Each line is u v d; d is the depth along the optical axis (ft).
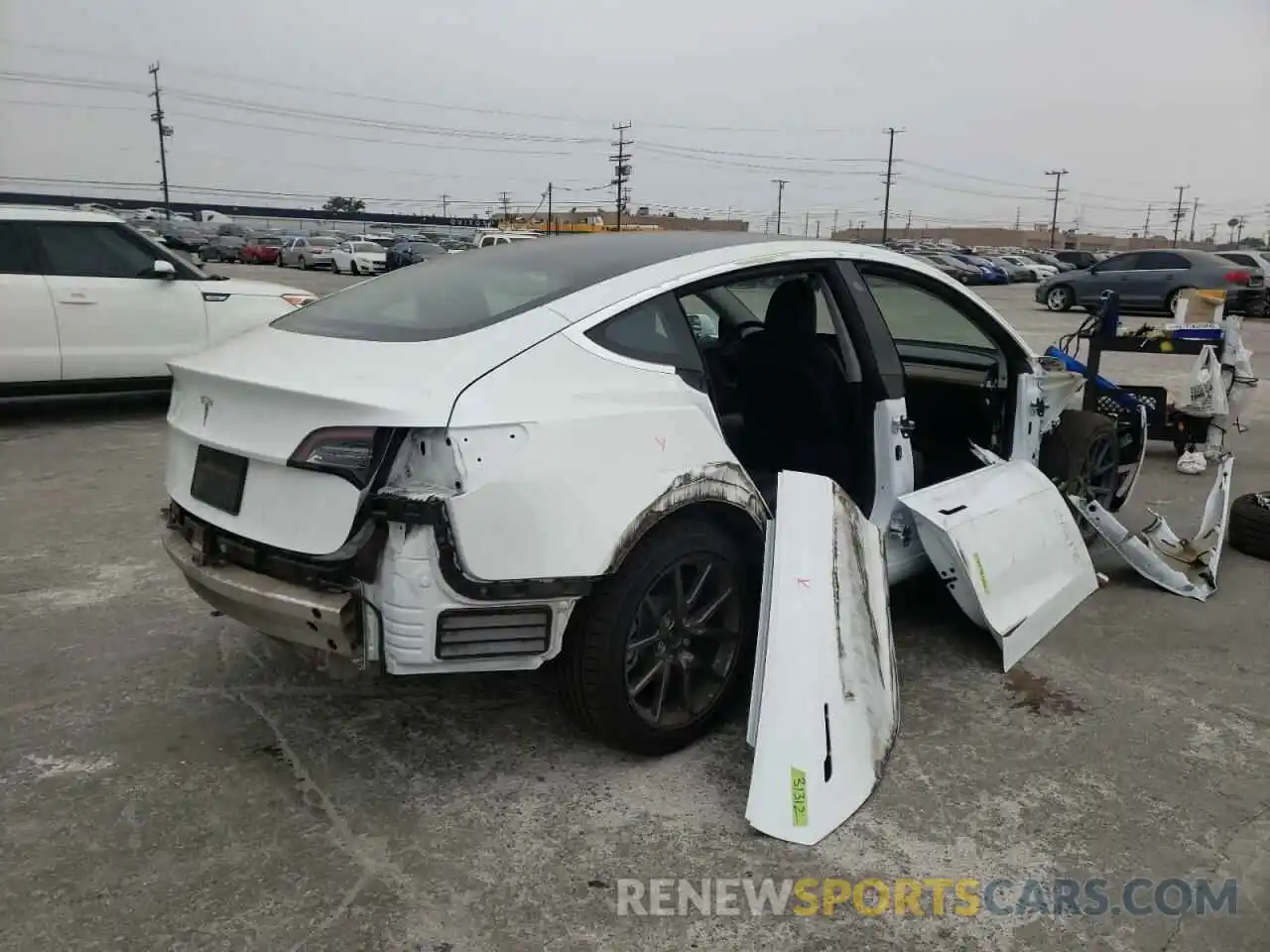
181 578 14.39
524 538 7.93
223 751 9.62
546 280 9.72
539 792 8.96
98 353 25.72
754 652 10.25
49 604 13.34
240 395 8.66
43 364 25.00
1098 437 15.65
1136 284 70.38
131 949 6.94
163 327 26.61
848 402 11.83
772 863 8.00
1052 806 8.84
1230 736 10.16
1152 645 12.44
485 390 8.06
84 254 25.68
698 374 9.61
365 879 7.73
